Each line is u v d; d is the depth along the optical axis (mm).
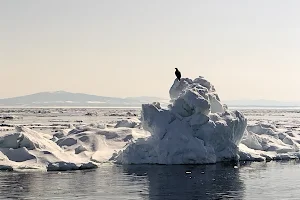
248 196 37812
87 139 60031
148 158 53781
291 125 128750
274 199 36812
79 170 49094
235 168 51281
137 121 70938
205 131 54656
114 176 45719
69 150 57438
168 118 54969
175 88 61656
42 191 38812
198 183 42750
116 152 56406
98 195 37719
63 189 39688
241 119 57938
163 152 53219
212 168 51000
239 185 41969
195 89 57000
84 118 190500
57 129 105750
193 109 55156
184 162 53156
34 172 47125
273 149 62750
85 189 39781
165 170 49281
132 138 60500
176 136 53844
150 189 40031
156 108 55531
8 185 40969
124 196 37531
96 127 66750
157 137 54469
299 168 51719
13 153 50281
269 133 68562
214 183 42812
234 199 36844
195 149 53344
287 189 40375
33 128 109312
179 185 41781
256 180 44281
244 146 62250
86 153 56438
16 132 51719
